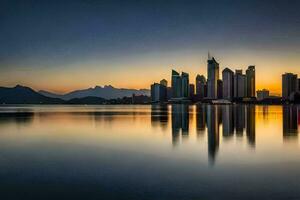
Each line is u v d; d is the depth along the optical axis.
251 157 29.64
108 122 77.75
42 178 22.55
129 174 23.45
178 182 21.06
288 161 27.56
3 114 122.25
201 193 18.56
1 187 20.36
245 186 19.92
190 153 32.34
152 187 19.92
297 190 18.98
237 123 71.62
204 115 111.06
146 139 44.22
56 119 90.19
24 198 18.17
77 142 41.81
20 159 30.14
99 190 19.44
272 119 85.62
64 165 27.02
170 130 56.31
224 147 36.00
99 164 27.25
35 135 50.28
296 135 47.25
